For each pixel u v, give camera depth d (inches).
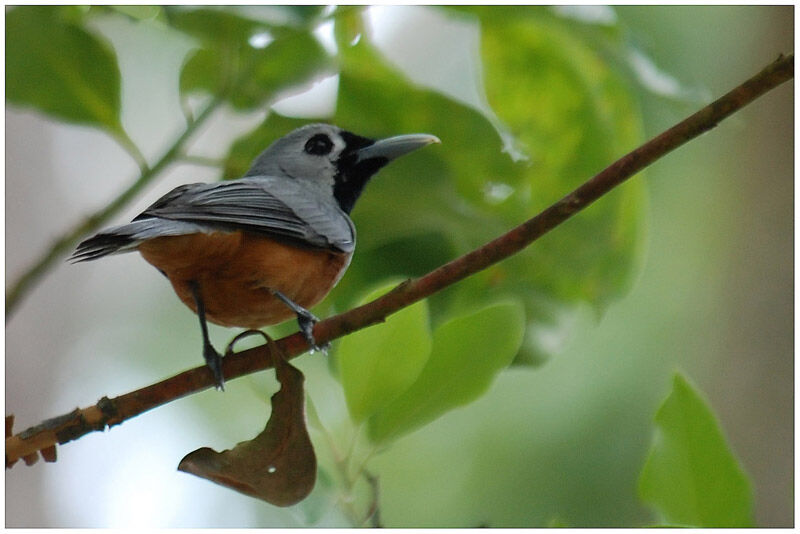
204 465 252.1
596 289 361.1
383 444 278.8
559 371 576.4
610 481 551.5
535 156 375.2
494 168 372.8
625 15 536.4
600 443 558.6
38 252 606.2
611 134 372.8
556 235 359.9
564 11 352.8
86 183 644.7
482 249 270.2
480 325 279.4
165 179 668.7
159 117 552.1
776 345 590.6
